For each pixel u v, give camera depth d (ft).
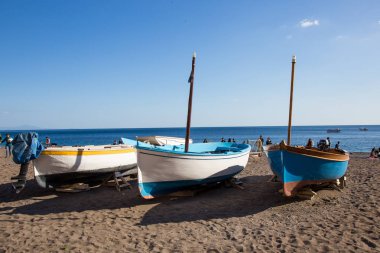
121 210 29.17
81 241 21.21
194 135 414.82
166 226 24.44
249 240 21.09
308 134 392.68
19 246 20.36
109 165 39.17
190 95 36.76
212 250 19.56
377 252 18.51
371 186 36.32
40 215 27.53
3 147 118.11
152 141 60.80
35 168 33.71
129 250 19.75
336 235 21.38
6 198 33.81
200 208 29.60
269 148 31.86
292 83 38.68
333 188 34.71
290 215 26.48
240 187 37.45
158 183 32.50
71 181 36.88
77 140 287.48
